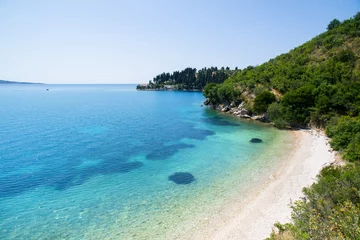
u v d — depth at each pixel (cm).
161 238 1770
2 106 10956
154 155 3784
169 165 3325
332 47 7681
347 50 6644
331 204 1579
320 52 7950
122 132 5494
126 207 2212
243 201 2266
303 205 1669
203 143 4466
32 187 2648
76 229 1883
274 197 2291
